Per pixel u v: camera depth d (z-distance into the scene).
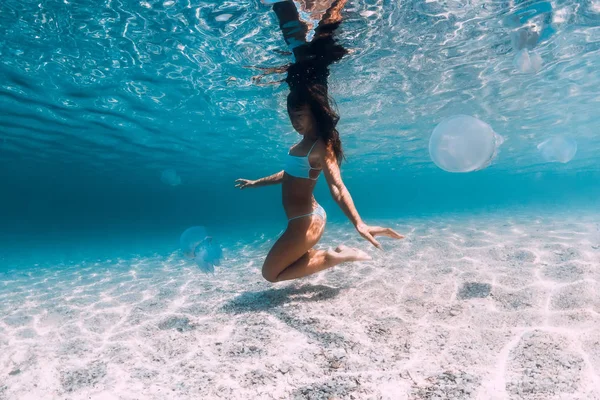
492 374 2.20
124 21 6.19
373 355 2.60
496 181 65.62
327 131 3.25
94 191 52.19
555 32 7.09
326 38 6.55
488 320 3.01
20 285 7.46
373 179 50.53
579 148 25.72
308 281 4.76
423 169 36.28
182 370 2.62
